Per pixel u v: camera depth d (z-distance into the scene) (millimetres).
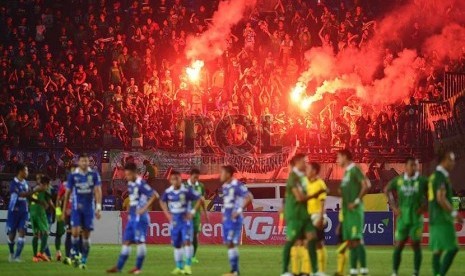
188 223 57094
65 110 116375
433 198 48750
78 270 59875
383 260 73812
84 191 61000
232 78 124188
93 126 116062
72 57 126625
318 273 51844
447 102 116875
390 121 118625
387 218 98812
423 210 52812
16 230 69000
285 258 52250
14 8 134125
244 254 80625
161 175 112875
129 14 133625
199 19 134250
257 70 123062
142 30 129875
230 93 123750
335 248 92375
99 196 61062
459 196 103062
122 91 123375
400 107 120188
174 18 131125
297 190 51031
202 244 97875
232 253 55000
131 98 119250
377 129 118500
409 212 52812
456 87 117000
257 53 128125
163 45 128750
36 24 133125
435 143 116375
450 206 48312
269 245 97562
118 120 115375
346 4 140000
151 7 136750
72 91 118188
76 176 60844
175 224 56969
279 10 134625
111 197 106125
